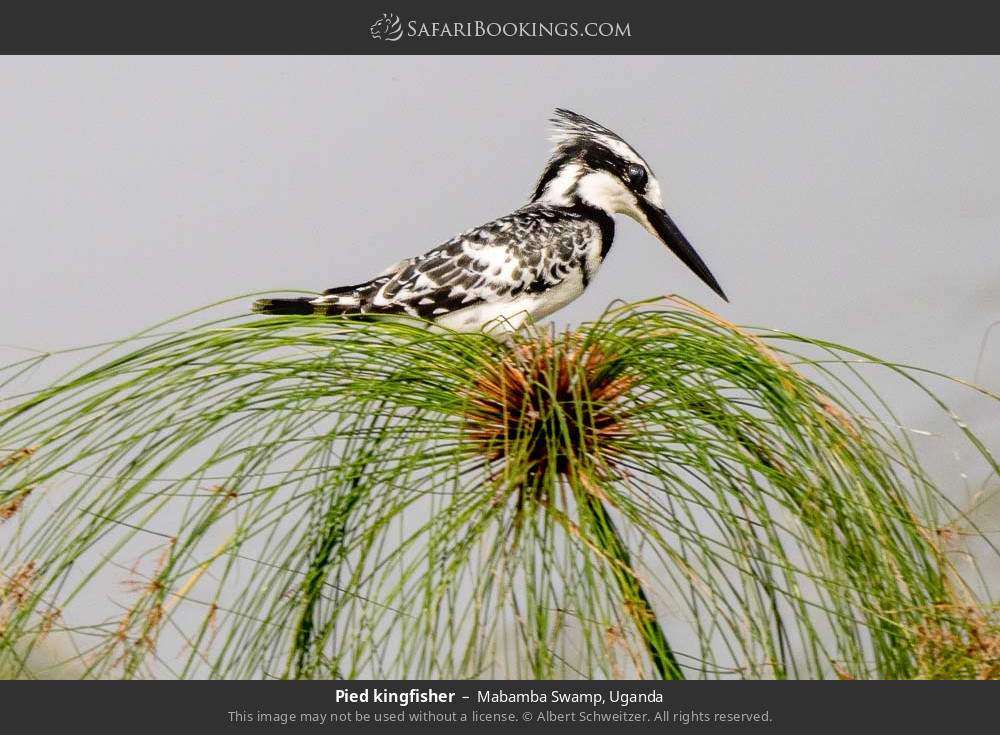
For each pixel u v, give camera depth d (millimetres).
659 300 8484
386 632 7879
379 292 8656
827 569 8445
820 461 8461
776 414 8469
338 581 8453
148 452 8453
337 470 8461
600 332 8484
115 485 8297
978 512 8469
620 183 8711
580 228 8688
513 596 8094
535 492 8461
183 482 8328
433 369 8477
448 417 8477
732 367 8469
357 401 8461
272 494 8453
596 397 8484
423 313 8656
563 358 8484
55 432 8406
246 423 8461
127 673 8039
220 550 8172
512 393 8484
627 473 8477
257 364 8461
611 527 8469
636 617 8055
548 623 8125
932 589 8461
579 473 8453
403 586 7824
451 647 7965
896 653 8469
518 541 8242
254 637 8453
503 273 8664
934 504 8469
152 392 8453
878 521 8461
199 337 8461
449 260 8664
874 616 8461
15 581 8039
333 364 8469
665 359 8477
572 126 8727
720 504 8453
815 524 8453
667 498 8461
